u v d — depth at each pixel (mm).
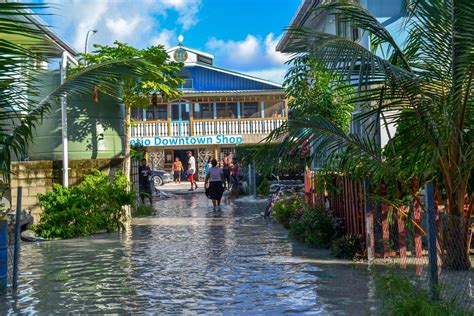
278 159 8289
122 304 7074
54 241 12758
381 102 7949
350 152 8438
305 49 7672
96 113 16250
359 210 9820
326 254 10070
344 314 6336
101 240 12734
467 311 5711
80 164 15477
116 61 8844
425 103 7648
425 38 8070
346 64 7156
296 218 12617
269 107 44594
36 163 15172
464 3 6988
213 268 9172
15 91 7629
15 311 6867
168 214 18578
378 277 7539
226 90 43469
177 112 44219
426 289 6570
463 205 8125
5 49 6645
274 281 8070
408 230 9156
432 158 7840
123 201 14531
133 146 20656
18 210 8172
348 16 7824
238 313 6547
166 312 6676
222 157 44094
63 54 15055
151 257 10344
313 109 13227
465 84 7609
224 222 15859
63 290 7879
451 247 7961
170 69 17891
